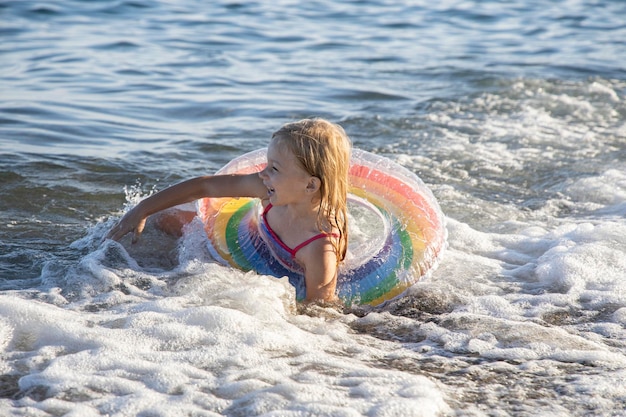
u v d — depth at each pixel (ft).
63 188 21.65
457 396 11.60
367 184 17.57
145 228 18.01
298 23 50.16
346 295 15.94
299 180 15.33
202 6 53.52
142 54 39.45
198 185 16.81
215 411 10.87
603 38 48.62
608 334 14.29
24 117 28.19
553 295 16.03
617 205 22.07
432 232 16.69
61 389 11.28
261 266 16.30
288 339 13.26
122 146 25.76
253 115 30.22
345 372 12.12
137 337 12.95
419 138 27.89
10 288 15.40
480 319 14.76
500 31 50.72
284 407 10.92
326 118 29.89
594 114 31.65
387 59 40.96
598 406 11.38
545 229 20.22
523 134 28.71
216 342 12.94
